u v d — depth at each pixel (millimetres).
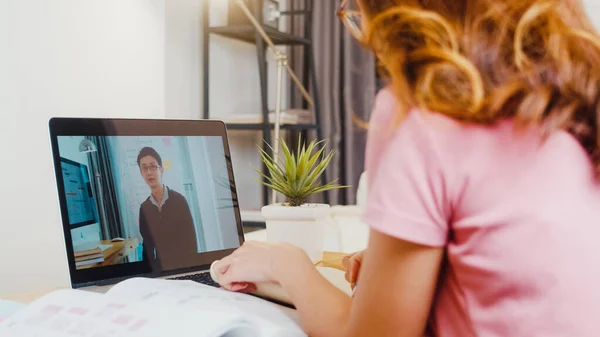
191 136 900
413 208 431
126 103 1319
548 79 444
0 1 976
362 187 1986
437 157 432
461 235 444
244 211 2293
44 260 1080
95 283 743
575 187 437
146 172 831
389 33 468
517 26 446
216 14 2309
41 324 470
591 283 421
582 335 415
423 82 438
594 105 450
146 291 590
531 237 421
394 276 440
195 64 2152
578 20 485
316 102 2648
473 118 437
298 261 596
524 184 428
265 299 666
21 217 1029
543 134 438
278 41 2506
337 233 1663
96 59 1214
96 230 758
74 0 1146
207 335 428
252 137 2666
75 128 767
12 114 1007
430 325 497
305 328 543
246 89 2600
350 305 529
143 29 1373
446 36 444
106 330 446
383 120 468
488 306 443
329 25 2814
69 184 744
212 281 798
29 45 1038
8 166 999
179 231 843
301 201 958
